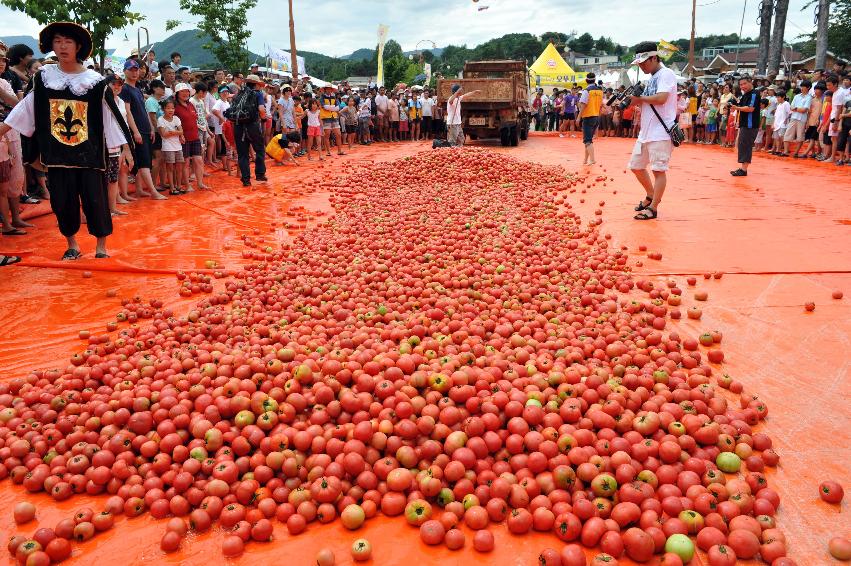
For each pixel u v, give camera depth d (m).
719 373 5.05
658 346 5.35
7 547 3.34
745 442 3.92
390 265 7.80
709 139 24.75
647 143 9.68
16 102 8.74
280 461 3.75
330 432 3.94
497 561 3.17
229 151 16.62
